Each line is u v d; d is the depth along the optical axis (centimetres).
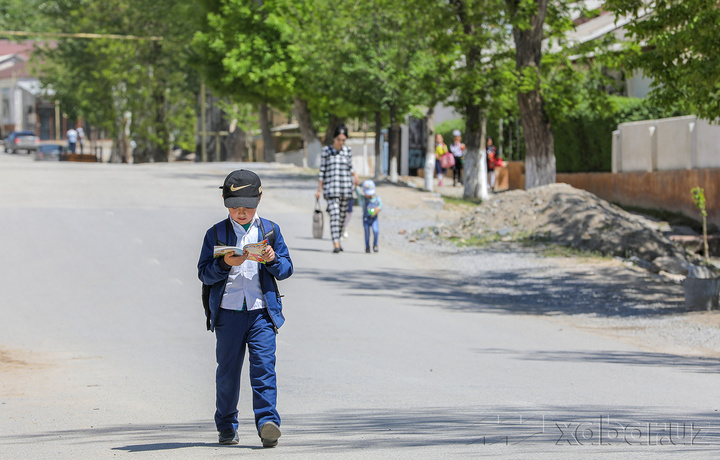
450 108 7325
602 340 1819
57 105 11331
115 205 3953
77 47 9331
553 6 3953
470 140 4859
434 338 1788
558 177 5272
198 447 872
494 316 2111
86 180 5109
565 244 3105
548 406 1109
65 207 3803
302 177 5800
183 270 2591
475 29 4412
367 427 970
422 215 4109
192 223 3491
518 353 1622
